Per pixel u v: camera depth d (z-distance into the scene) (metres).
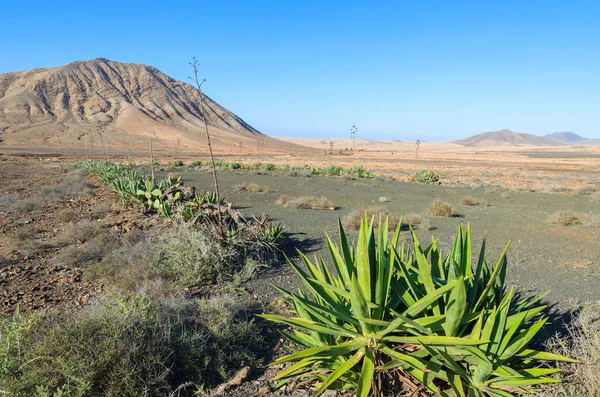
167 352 3.80
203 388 3.74
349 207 17.70
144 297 4.35
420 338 2.85
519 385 3.02
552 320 5.18
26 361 3.27
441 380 3.29
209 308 4.80
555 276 7.43
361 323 3.13
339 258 3.85
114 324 3.62
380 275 3.15
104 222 11.67
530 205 19.72
